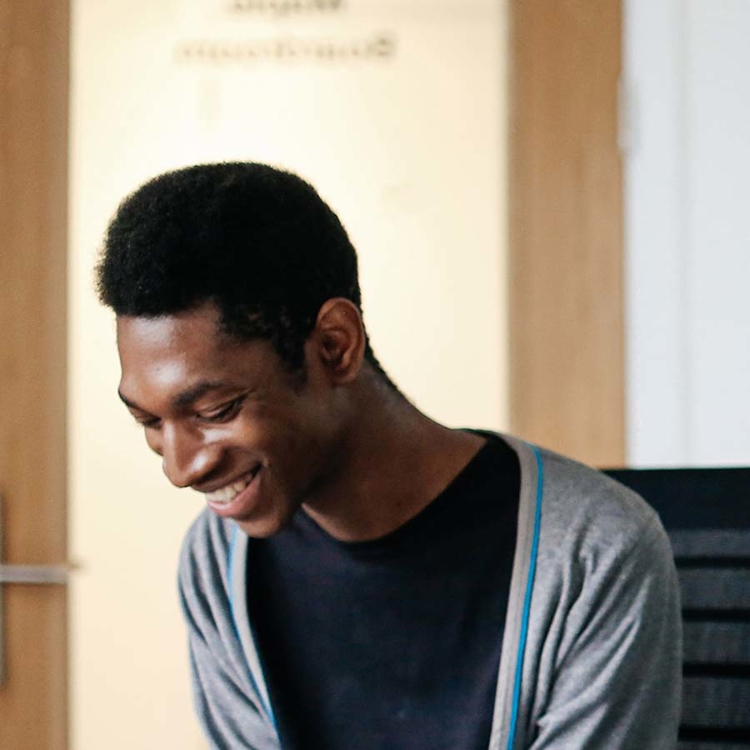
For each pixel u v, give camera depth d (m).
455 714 1.30
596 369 3.01
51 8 3.16
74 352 3.26
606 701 1.26
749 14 2.97
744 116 2.98
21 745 3.16
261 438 1.11
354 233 3.17
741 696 1.54
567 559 1.27
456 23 3.12
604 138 3.02
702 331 2.99
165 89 3.23
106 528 3.44
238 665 1.39
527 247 3.05
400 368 3.17
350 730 1.34
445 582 1.32
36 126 3.16
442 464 1.33
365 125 3.17
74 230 3.20
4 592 3.18
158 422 1.13
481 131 3.12
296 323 1.13
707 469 1.60
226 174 1.15
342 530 1.32
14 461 3.17
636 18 3.02
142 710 3.50
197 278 1.07
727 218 2.98
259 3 3.19
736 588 1.56
